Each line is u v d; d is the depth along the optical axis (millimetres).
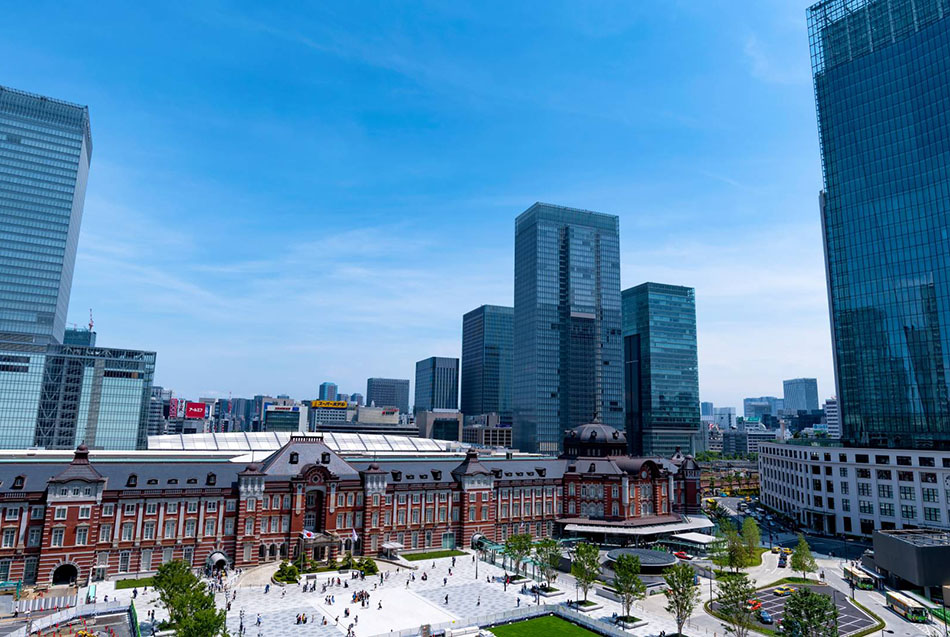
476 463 148625
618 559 100625
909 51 187750
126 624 86438
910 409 178000
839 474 173625
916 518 156375
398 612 95312
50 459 136375
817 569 122250
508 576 119438
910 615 94312
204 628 68750
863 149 196875
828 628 76125
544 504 155250
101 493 108562
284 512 122562
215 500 117438
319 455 133750
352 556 127188
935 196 177625
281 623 89062
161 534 112438
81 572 105562
